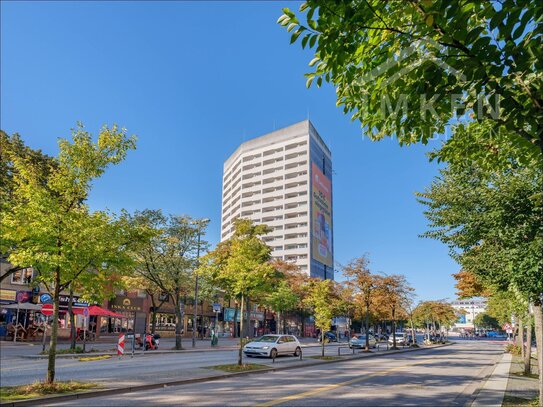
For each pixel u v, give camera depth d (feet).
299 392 41.96
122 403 35.24
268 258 133.08
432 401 38.22
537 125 16.42
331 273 407.85
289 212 374.63
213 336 135.33
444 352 130.11
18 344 109.81
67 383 42.22
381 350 132.05
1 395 36.35
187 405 34.40
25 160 46.47
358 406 35.09
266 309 232.32
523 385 48.98
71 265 42.04
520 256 31.68
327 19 15.16
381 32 16.58
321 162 412.57
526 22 13.26
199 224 121.08
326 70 17.56
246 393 40.98
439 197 42.96
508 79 15.65
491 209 36.91
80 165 44.50
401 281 132.16
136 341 113.60
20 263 41.19
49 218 40.86
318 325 92.22
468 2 13.70
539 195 31.63
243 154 422.00
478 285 79.10
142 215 112.37
